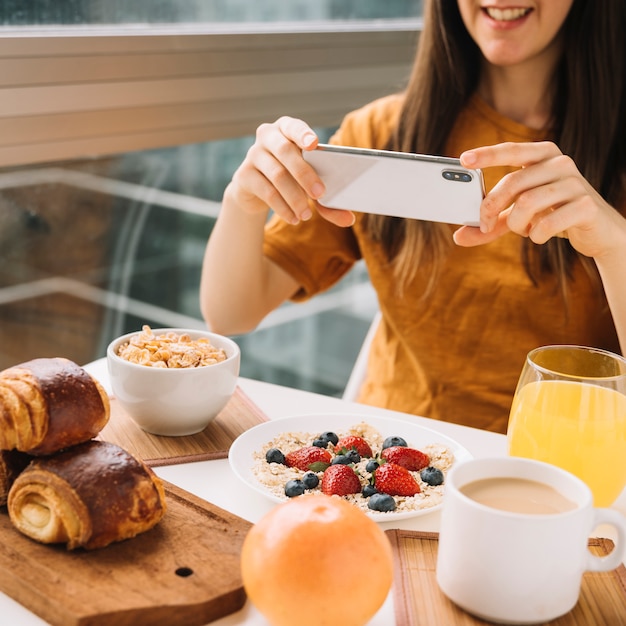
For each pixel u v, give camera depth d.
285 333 2.33
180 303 1.99
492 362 1.41
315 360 2.43
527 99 1.45
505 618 0.67
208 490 0.89
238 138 1.77
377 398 1.51
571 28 1.35
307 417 1.02
